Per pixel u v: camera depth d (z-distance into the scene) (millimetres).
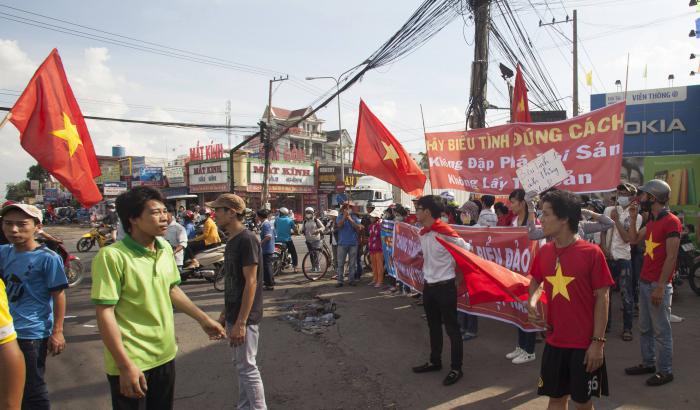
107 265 2541
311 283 10039
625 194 6008
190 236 12852
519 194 5730
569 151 6438
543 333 5965
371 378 4730
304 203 37062
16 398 2068
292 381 4699
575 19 20688
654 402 3994
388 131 7797
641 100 15891
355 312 7328
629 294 5715
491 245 5883
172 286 3021
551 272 3080
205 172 34438
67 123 5203
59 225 37844
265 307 7848
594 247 2961
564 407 3105
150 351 2682
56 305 3508
